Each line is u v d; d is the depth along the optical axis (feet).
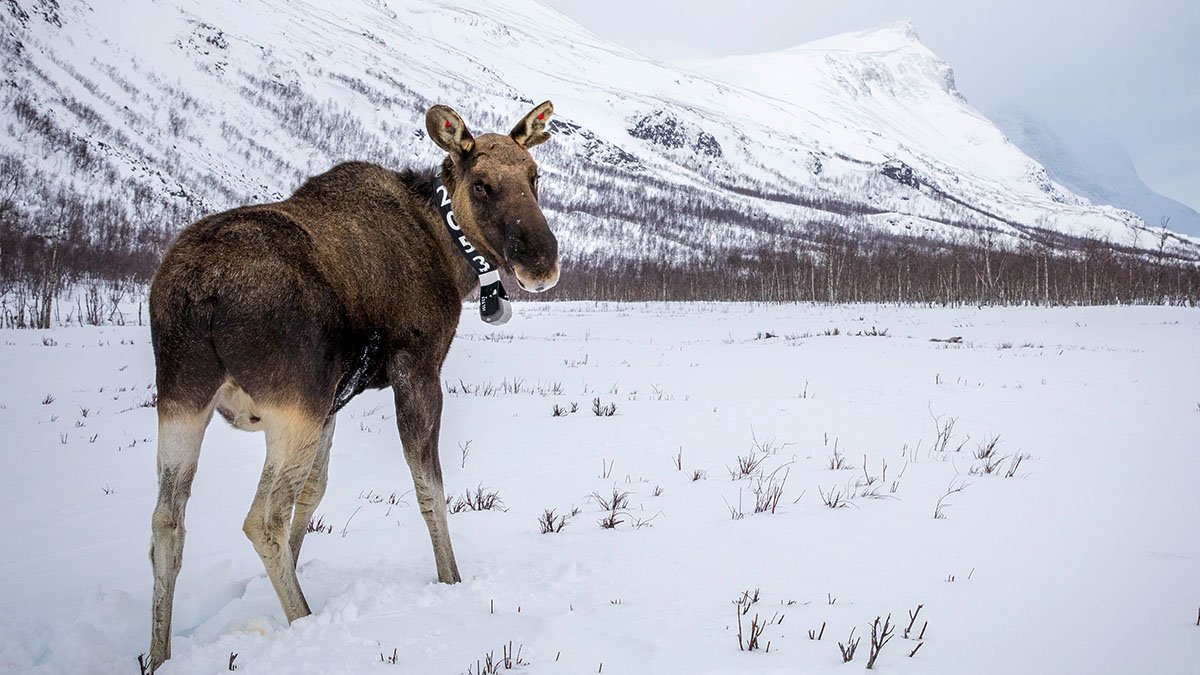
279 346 12.89
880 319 133.49
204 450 34.14
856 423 36.45
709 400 45.91
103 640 13.55
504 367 68.39
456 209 15.11
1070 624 13.08
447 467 28.63
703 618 13.61
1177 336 93.61
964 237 592.60
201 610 15.19
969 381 53.52
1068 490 22.72
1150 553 16.87
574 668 11.76
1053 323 116.78
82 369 70.28
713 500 22.67
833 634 12.82
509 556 17.40
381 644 12.73
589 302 220.23
